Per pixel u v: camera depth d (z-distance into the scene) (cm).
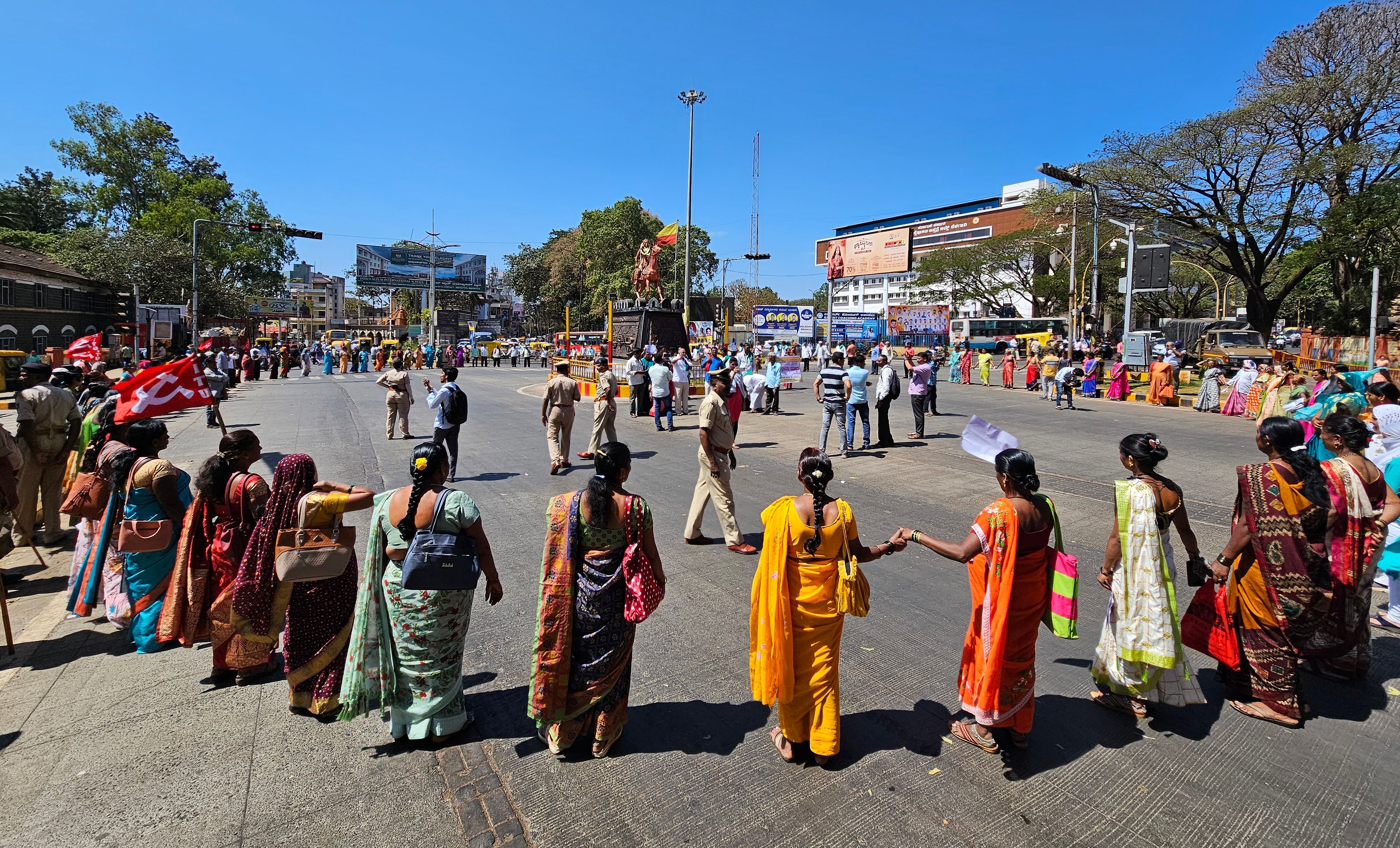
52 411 651
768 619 306
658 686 392
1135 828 280
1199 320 3794
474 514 315
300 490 348
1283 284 4125
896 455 1116
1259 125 2467
